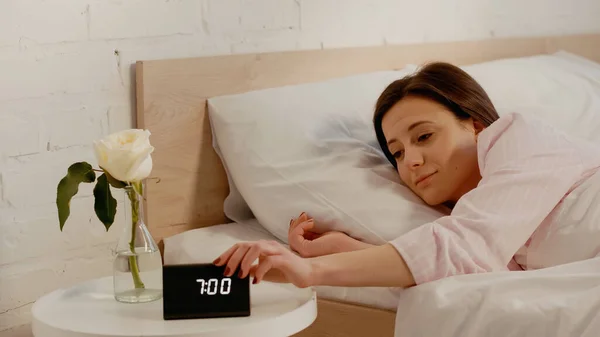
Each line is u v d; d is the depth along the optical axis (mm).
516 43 2588
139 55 1762
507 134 1500
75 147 1675
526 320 1208
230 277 1252
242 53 1943
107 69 1713
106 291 1412
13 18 1566
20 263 1604
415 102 1572
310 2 2086
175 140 1779
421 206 1537
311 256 1493
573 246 1406
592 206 1419
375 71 2180
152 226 1756
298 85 1878
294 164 1654
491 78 2119
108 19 1707
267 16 1994
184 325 1212
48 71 1622
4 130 1564
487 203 1397
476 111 1602
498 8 2605
